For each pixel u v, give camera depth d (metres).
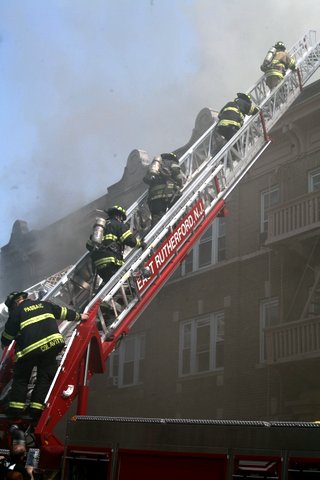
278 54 13.33
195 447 5.66
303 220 15.85
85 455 6.25
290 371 15.66
